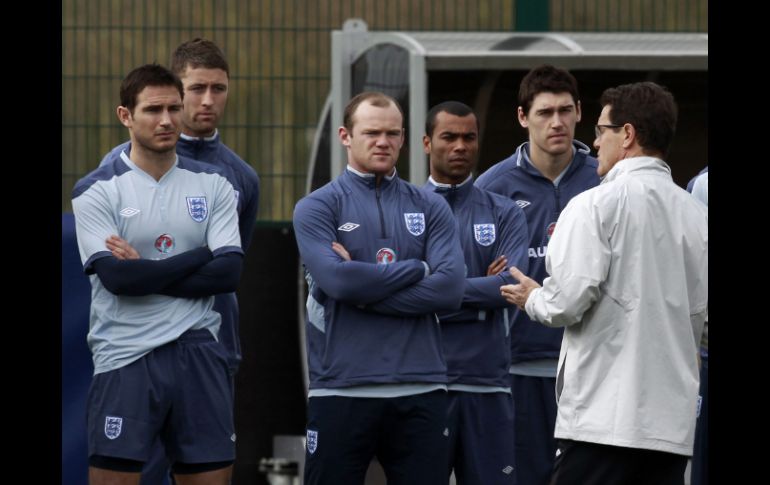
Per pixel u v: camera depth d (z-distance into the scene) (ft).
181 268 70.54
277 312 112.68
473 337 77.51
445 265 70.49
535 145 83.20
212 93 80.59
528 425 81.92
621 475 62.44
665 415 61.77
